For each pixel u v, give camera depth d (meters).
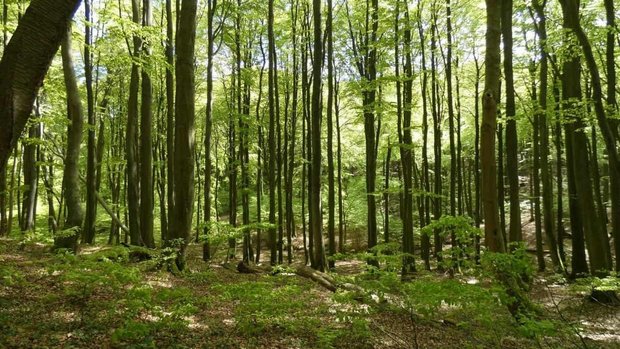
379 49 15.06
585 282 9.07
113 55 13.24
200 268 12.52
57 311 6.07
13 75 3.92
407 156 14.01
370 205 14.77
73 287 7.11
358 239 24.84
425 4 15.62
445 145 25.80
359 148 25.89
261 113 22.59
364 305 7.76
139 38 12.80
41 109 17.48
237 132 17.73
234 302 7.77
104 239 25.25
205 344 5.51
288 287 6.78
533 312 4.79
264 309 5.96
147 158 13.46
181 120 10.27
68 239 10.23
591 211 10.68
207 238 11.82
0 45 15.49
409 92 14.88
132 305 5.79
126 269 7.04
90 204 14.41
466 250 5.49
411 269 13.34
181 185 10.35
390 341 6.25
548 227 13.95
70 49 10.54
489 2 6.89
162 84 19.42
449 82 15.66
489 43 6.87
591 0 11.80
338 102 23.25
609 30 8.98
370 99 14.92
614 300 9.48
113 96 21.23
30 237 11.05
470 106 22.62
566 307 9.06
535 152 15.87
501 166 14.56
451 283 4.94
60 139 23.62
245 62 18.77
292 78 21.19
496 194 6.69
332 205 14.15
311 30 18.23
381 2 15.69
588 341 6.66
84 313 6.09
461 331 6.59
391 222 24.22
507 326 4.96
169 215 13.95
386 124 19.97
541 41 11.26
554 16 14.57
